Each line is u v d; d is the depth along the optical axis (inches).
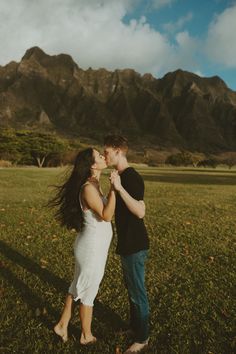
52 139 3937.0
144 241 163.6
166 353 174.1
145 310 168.7
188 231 407.5
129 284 166.7
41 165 3801.7
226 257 312.7
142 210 156.9
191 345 180.5
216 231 411.5
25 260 296.4
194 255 319.0
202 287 248.2
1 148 3649.1
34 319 201.0
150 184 1095.6
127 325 198.8
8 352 171.5
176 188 962.1
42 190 820.6
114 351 174.4
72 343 178.4
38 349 174.1
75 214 166.2
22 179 1133.7
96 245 165.6
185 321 202.5
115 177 155.6
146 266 287.7
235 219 490.3
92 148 172.2
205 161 4943.4
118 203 163.6
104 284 248.7
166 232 401.4
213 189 957.2
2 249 324.8
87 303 170.2
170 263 295.7
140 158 5556.1
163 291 240.2
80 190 165.2
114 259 301.1
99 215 162.4
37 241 352.2
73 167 172.1
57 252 318.7
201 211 557.6
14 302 220.7
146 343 174.4
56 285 247.8
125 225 162.7
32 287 243.6
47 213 503.8
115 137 164.4
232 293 239.6
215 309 217.2
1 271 270.7
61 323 179.0
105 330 192.7
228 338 186.9
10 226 416.8
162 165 5113.2
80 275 167.9
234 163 5285.4
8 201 628.1
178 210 561.9
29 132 4018.2
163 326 196.5
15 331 188.5
